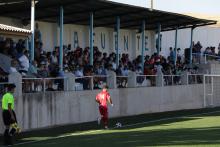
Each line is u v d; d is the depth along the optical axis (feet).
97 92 128.98
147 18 165.07
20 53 114.73
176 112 153.69
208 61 203.21
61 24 129.59
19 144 83.61
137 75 148.05
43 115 109.91
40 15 139.95
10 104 84.12
